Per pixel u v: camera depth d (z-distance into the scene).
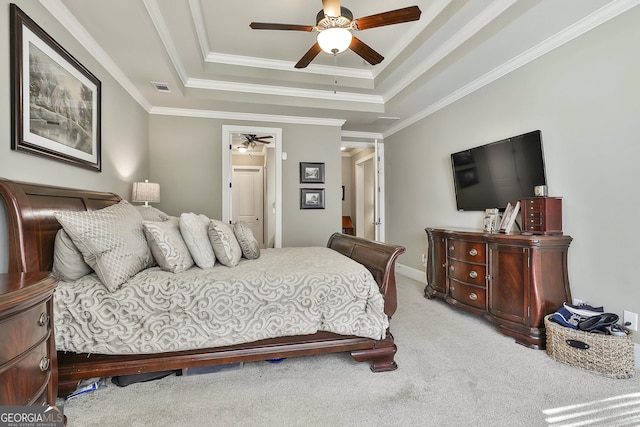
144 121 3.89
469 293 2.88
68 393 1.60
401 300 3.48
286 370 1.92
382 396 1.65
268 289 1.79
